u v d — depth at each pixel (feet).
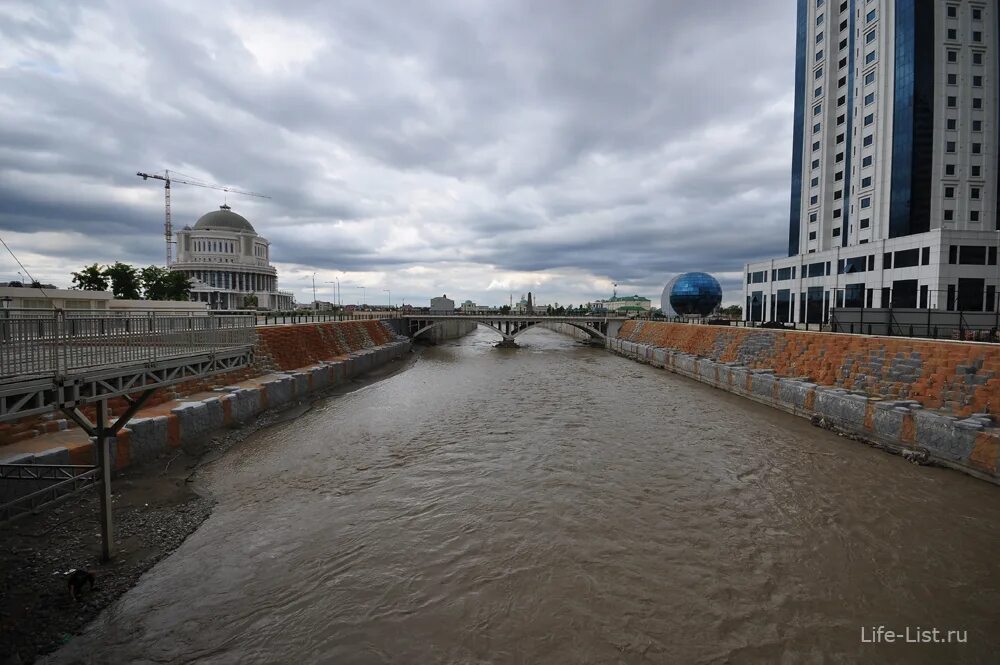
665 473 60.85
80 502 46.32
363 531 45.32
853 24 217.97
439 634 31.81
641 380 141.59
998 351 64.03
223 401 73.51
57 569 36.42
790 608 34.58
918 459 62.34
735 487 56.29
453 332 377.50
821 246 231.91
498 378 145.79
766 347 121.70
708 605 34.88
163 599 34.45
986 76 194.18
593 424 85.87
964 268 150.30
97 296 116.47
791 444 72.84
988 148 193.36
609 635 31.81
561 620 33.24
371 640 31.14
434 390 122.72
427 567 39.50
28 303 102.27
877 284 174.19
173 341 42.80
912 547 42.65
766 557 41.32
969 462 57.11
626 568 39.60
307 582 37.17
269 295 437.99
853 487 55.83
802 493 54.44
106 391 33.50
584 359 206.49
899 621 33.14
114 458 52.13
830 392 82.74
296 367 116.88
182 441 63.05
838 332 113.60
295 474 59.67
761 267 246.68
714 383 127.13
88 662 28.27
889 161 199.00
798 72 251.19
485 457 66.95
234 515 48.19
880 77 203.10
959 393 66.23
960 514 48.49
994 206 192.75
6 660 27.63
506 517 48.52
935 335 95.40
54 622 31.07
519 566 39.78
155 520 45.27
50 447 46.50
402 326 270.67
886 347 83.51
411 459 65.87
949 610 34.32
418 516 48.55
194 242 454.40
